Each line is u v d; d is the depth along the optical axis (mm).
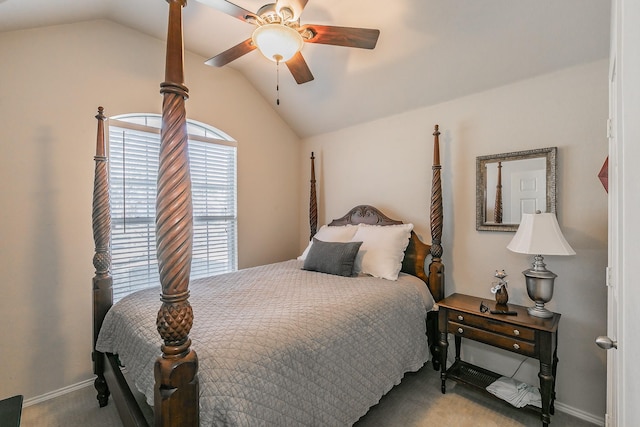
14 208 2008
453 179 2559
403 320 2055
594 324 1917
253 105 3398
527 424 1848
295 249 3871
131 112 2508
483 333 1974
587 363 1938
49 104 2131
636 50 658
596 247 1910
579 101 1957
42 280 2111
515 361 2240
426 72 2438
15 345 2018
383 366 1834
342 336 1592
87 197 2291
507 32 1958
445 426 1826
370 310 1829
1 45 1954
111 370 1716
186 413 986
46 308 2125
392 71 2549
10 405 1228
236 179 3264
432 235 2506
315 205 3566
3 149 1968
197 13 2271
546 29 1860
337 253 2516
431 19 2049
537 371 2146
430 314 2418
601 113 1883
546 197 2074
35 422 1880
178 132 990
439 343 2258
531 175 2141
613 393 1337
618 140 974
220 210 3184
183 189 993
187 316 1003
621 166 889
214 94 3047
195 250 2990
